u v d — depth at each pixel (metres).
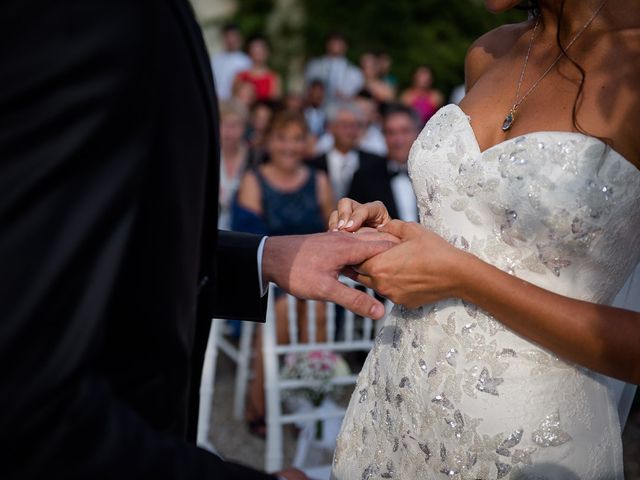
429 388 1.63
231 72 10.30
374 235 1.61
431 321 1.64
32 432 0.82
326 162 5.84
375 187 4.91
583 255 1.48
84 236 0.85
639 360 1.41
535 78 1.61
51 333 0.83
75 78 0.86
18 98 0.84
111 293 0.88
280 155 4.68
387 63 10.89
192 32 1.12
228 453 3.98
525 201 1.48
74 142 0.85
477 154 1.57
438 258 1.48
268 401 3.16
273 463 3.15
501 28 1.90
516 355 1.54
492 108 1.65
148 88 0.92
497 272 1.46
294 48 13.94
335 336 4.77
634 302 1.78
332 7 13.85
